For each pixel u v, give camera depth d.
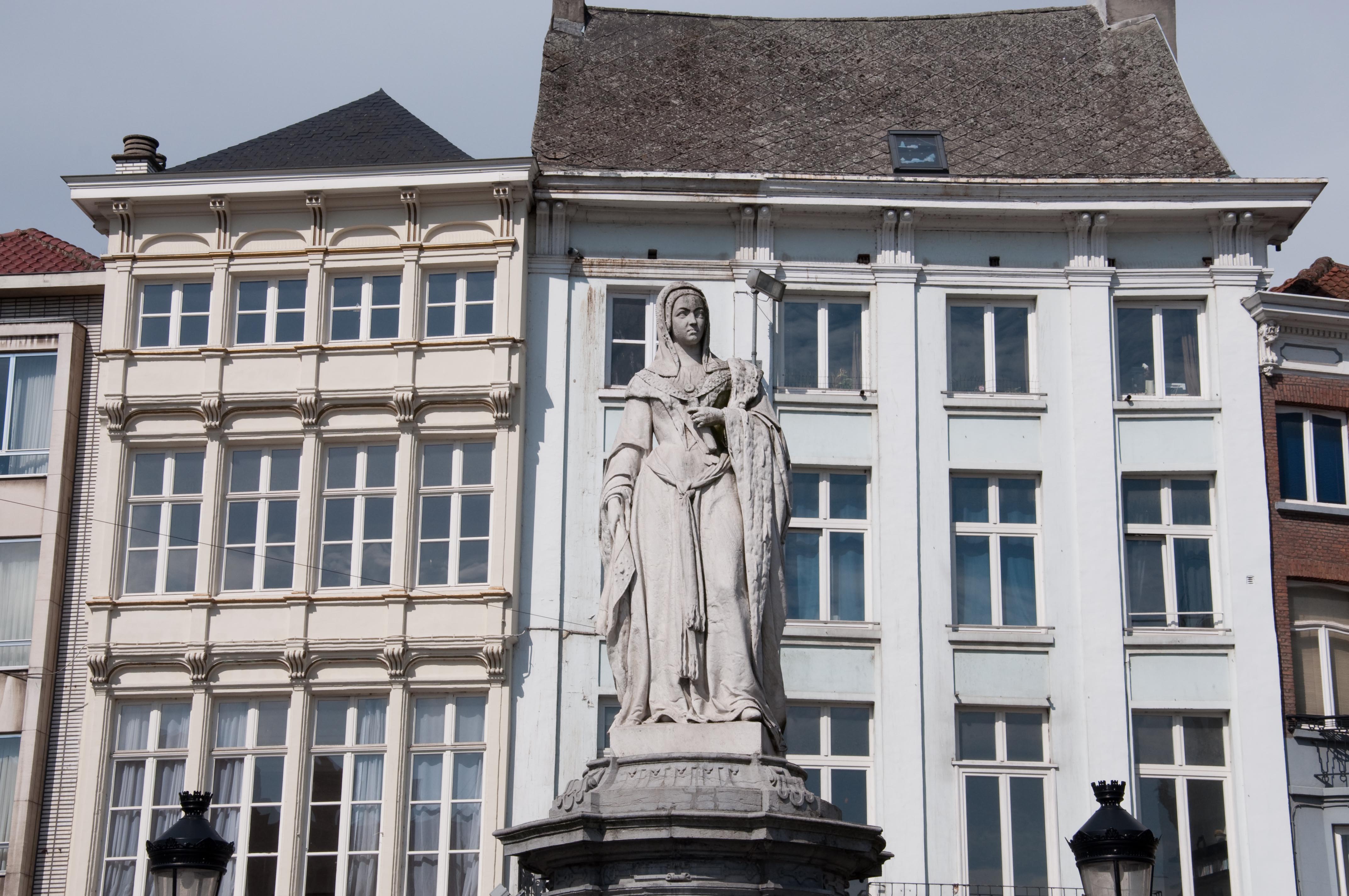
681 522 10.24
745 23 31.75
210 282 26.72
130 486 26.06
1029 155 28.69
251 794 24.56
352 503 25.66
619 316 26.86
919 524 26.02
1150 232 27.39
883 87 30.45
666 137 28.92
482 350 25.89
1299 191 26.92
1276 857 24.69
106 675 25.11
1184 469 26.41
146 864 24.50
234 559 25.59
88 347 27.16
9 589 26.14
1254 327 26.91
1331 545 26.31
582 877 9.41
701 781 9.50
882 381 26.58
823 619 25.64
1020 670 25.44
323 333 26.27
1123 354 27.08
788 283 26.89
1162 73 30.28
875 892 24.17
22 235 29.16
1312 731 25.38
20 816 24.75
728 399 10.69
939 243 27.23
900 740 24.95
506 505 25.30
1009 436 26.48
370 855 24.20
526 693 24.70
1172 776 25.12
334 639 24.84
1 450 26.75
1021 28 31.80
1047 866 24.64
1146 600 26.06
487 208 26.48
